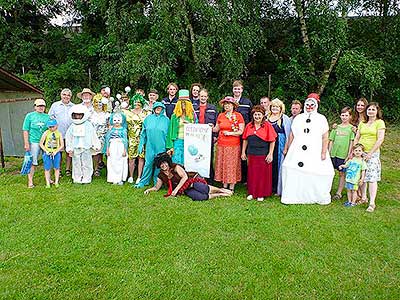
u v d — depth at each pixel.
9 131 9.44
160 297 3.57
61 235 4.75
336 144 6.40
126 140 7.09
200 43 12.69
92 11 15.12
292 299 3.56
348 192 6.01
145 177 6.86
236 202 6.05
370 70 13.18
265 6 14.81
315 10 13.23
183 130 6.64
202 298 3.56
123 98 8.23
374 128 5.88
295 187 6.02
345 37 13.45
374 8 14.69
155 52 12.86
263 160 6.11
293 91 14.88
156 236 4.75
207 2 12.61
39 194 6.31
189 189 6.27
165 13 12.38
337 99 14.13
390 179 7.76
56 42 17.97
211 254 4.32
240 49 13.30
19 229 4.93
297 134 6.10
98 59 16.95
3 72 8.30
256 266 4.08
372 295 3.62
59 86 16.64
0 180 7.24
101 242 4.58
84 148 6.88
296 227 5.06
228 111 6.37
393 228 5.09
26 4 17.17
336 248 4.50
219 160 6.45
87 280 3.79
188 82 13.95
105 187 6.77
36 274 3.90
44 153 6.66
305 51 14.34
